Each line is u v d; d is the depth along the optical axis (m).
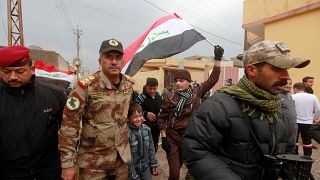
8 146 2.38
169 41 4.60
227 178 1.68
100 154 2.82
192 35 4.57
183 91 4.04
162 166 5.79
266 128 1.74
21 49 2.34
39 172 2.53
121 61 2.84
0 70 2.32
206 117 1.81
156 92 5.06
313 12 10.22
